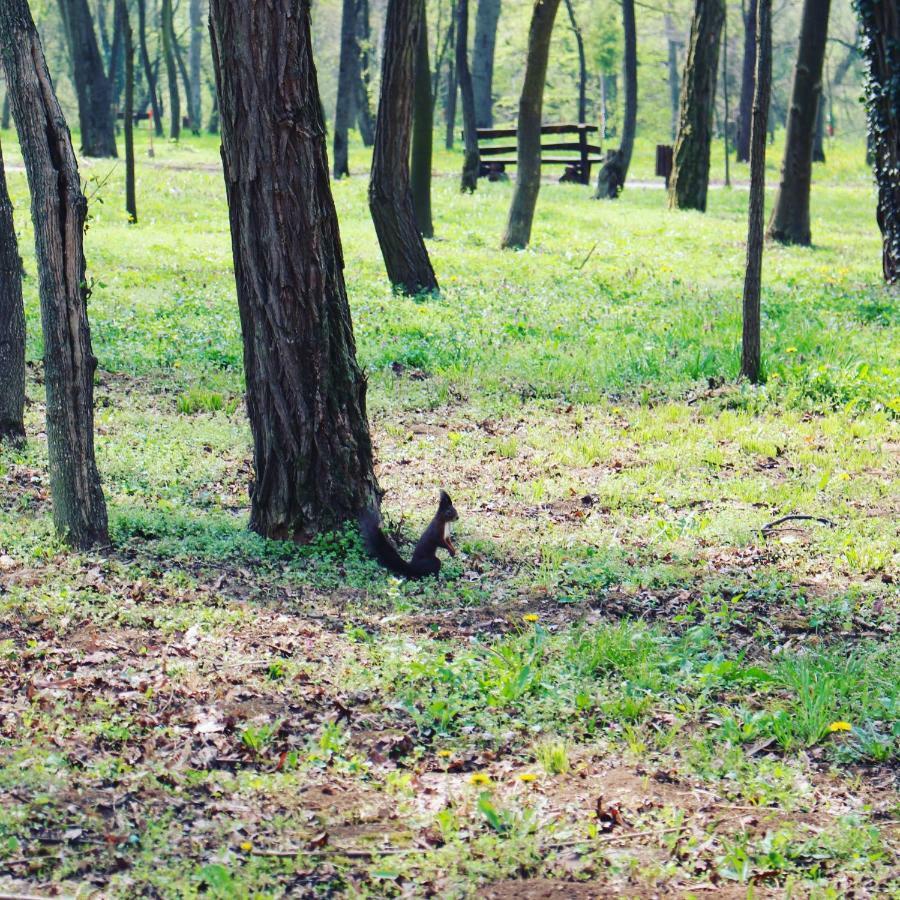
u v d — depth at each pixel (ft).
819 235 97.35
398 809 16.61
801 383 44.24
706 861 15.55
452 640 22.98
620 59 199.11
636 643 22.34
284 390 27.96
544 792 17.22
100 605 23.41
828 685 20.48
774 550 29.25
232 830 15.69
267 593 25.23
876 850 15.93
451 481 35.04
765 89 42.14
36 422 37.68
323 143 27.53
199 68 237.04
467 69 114.01
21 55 24.09
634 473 35.73
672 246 84.58
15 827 15.14
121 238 78.64
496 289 64.28
